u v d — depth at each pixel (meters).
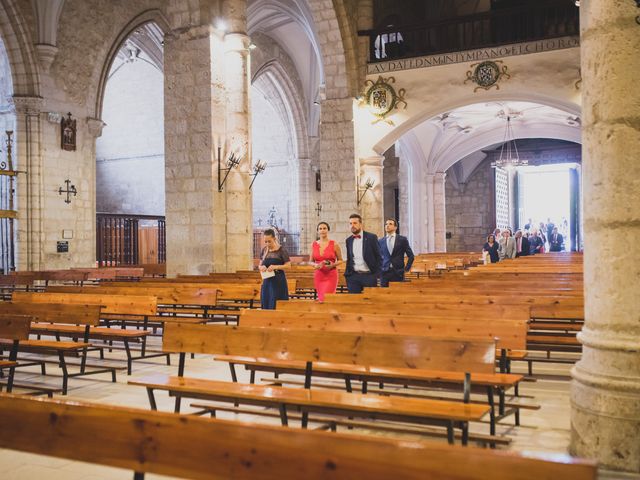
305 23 24.44
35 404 3.05
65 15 20.25
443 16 29.39
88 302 9.39
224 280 12.84
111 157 36.47
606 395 4.61
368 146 22.03
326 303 7.67
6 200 19.62
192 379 5.43
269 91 32.16
